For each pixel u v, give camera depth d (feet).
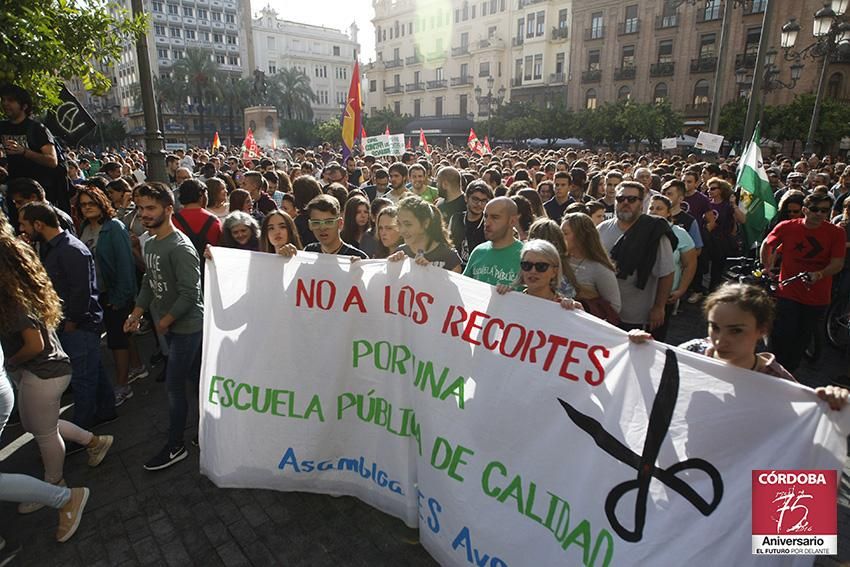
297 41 263.08
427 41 183.62
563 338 7.04
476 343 7.84
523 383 7.29
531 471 7.00
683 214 17.20
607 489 6.27
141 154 53.78
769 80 57.06
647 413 6.20
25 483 8.57
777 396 5.51
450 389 8.02
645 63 121.08
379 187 22.94
